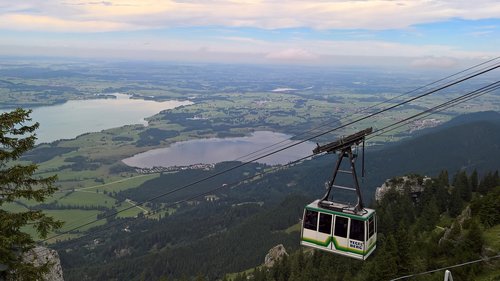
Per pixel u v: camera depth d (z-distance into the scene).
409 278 68.81
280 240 190.62
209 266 180.00
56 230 24.12
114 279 178.62
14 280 22.77
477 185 134.50
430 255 73.88
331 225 30.62
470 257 63.75
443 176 136.88
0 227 22.05
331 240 30.69
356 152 29.20
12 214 23.00
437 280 62.84
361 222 29.47
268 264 137.88
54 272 35.16
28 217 23.38
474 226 66.75
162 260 191.00
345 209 30.45
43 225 23.58
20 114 23.77
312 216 31.55
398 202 135.00
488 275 59.38
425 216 111.69
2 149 23.22
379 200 144.75
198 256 194.38
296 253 132.12
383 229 117.44
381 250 78.12
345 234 30.06
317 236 31.36
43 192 23.97
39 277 23.48
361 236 29.52
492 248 63.56
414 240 94.94
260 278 120.06
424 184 141.12
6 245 21.64
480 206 77.88
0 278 22.52
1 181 23.12
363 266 91.81
